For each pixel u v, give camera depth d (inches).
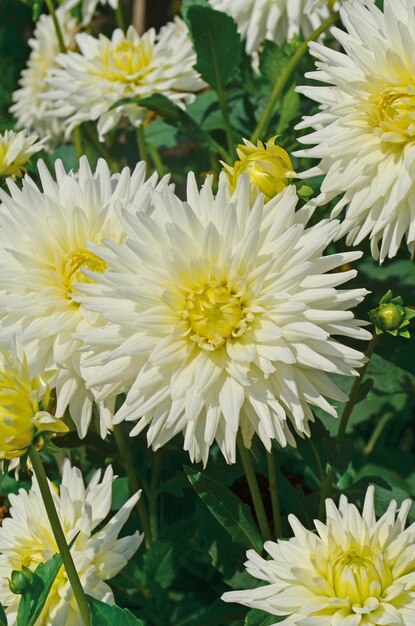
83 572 41.3
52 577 39.0
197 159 61.1
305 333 39.1
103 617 39.0
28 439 37.6
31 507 42.2
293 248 39.9
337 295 39.9
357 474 51.9
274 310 39.5
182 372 39.6
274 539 45.0
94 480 43.0
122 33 54.2
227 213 39.6
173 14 80.1
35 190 42.3
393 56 41.9
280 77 51.0
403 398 53.8
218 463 46.6
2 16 67.3
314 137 43.2
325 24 50.4
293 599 38.5
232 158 52.1
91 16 59.2
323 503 43.8
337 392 40.1
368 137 42.6
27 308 41.0
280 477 47.2
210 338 39.6
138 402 39.6
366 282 52.7
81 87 52.7
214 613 46.6
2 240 42.3
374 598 38.1
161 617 46.5
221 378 39.7
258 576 39.5
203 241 39.7
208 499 42.5
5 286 41.3
